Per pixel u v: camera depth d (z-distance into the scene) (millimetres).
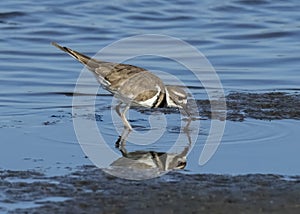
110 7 33938
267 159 17219
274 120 20125
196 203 14414
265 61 27062
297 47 28969
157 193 14898
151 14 33219
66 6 33969
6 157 17266
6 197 14688
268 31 31016
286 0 35531
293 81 24672
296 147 18031
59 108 21531
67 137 18750
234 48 28859
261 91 23391
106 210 14094
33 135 18891
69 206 14258
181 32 30891
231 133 19078
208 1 35344
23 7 33469
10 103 22016
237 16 33312
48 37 29844
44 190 15062
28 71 25547
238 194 14875
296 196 14805
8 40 29281
